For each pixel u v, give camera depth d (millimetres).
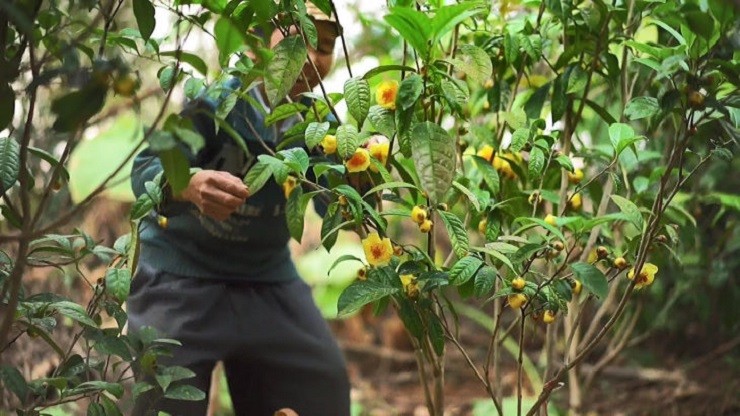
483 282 1531
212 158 1985
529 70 2066
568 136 1959
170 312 2047
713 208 2768
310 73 1920
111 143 3596
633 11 1906
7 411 2074
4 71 1340
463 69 1596
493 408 3061
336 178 1765
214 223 2049
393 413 3426
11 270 1565
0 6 1250
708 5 1401
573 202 1928
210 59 2664
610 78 1918
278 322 2150
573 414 2451
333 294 4059
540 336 3732
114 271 1619
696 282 2863
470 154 1878
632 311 2871
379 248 1594
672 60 1513
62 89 1388
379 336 4164
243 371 2195
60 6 1580
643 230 1603
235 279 2127
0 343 1380
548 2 1802
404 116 1560
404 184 1578
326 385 2178
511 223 1890
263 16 1523
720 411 3031
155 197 1633
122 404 2002
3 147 1458
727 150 1618
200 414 2020
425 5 1756
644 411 3107
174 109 2869
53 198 2756
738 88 1524
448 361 3768
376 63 2912
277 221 2100
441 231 3994
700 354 3439
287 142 1715
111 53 1574
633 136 1660
